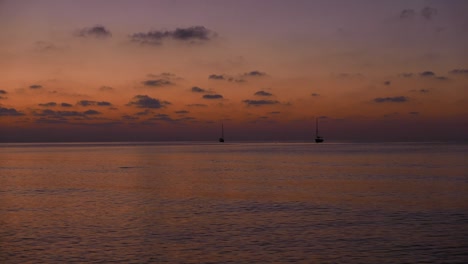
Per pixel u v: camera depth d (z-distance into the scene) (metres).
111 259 24.83
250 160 116.31
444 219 34.59
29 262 24.34
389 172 75.50
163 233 30.50
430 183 58.41
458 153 151.00
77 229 31.73
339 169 83.06
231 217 35.88
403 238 28.86
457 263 24.02
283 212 37.97
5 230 31.44
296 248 26.78
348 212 37.75
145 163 105.94
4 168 90.25
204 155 149.75
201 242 28.17
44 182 62.56
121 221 34.44
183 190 52.94
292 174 73.06
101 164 102.50
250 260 24.64
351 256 25.23
